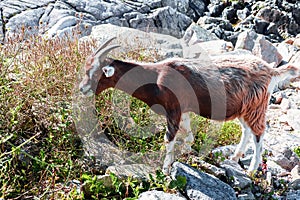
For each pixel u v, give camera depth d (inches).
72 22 382.3
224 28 491.8
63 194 183.3
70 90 226.4
